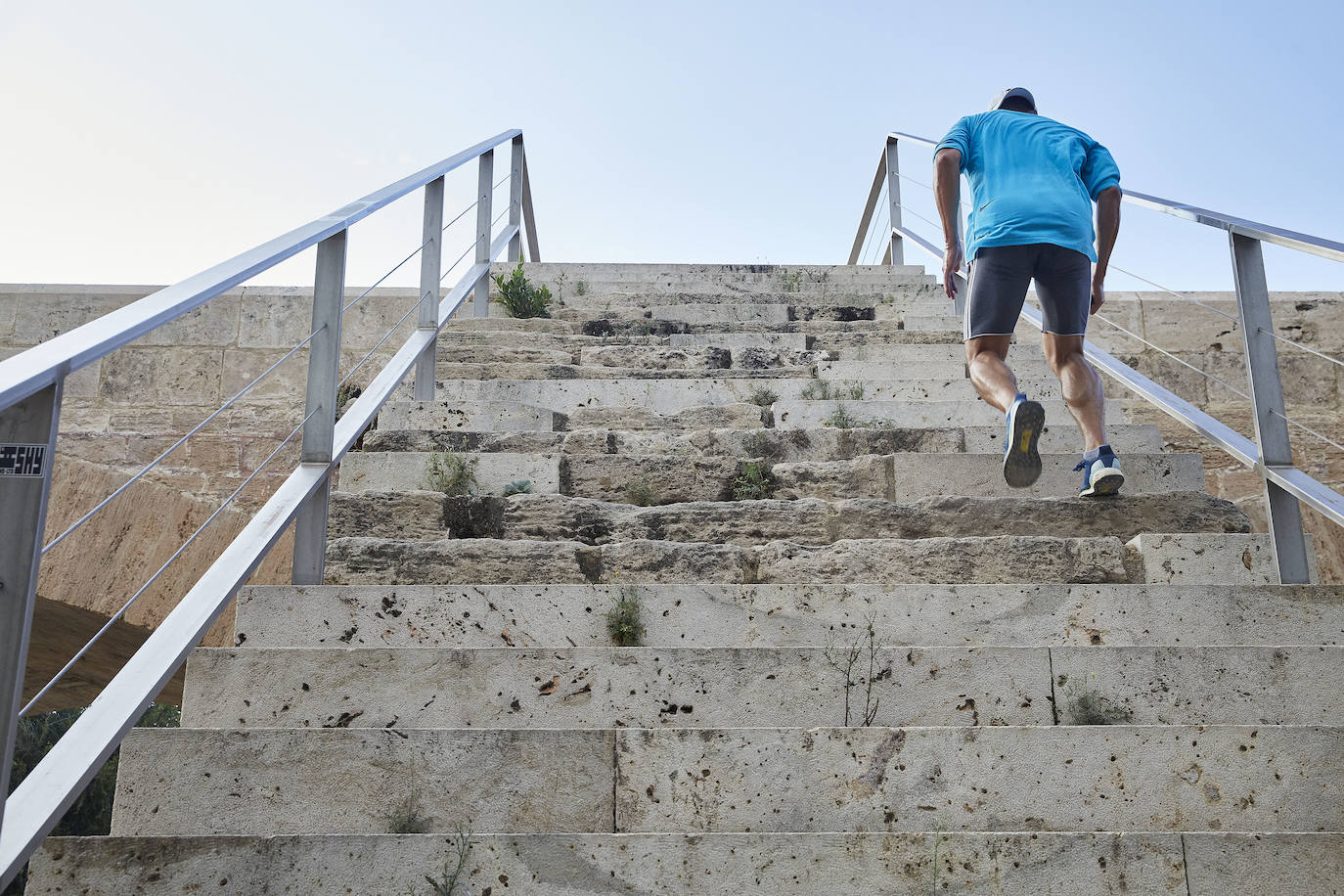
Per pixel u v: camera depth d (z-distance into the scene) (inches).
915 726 101.0
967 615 115.0
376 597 113.1
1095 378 147.3
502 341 221.1
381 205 133.3
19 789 70.5
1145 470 152.6
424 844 80.4
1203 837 81.3
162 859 78.9
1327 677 103.3
